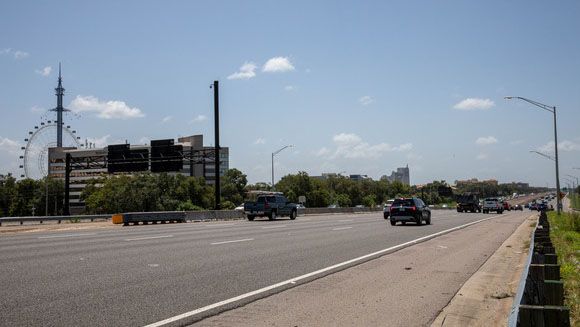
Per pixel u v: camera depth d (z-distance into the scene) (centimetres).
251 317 800
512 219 4738
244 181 15738
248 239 2166
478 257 1655
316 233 2583
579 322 758
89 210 12312
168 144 5525
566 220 3441
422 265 1428
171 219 4091
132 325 734
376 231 2788
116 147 5697
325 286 1075
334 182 18838
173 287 1026
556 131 5347
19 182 14250
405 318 810
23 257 1480
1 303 864
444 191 14100
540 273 714
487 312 884
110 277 1135
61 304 861
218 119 5144
